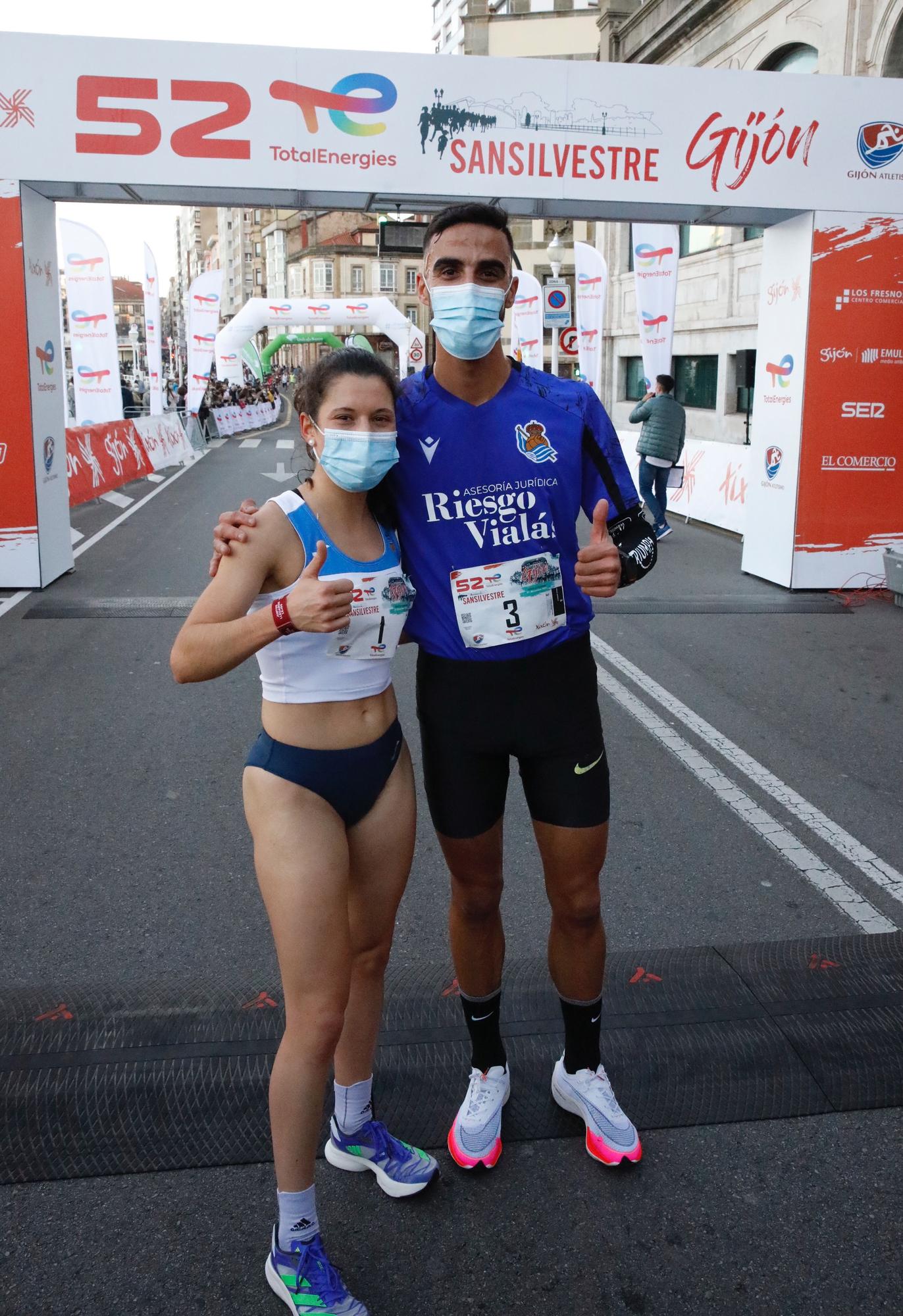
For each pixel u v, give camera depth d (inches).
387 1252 82.2
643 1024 109.7
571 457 83.9
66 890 140.1
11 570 321.4
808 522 337.7
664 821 164.9
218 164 294.0
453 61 295.0
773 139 312.2
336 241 3331.7
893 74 573.6
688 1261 81.3
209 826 161.2
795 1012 112.1
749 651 267.3
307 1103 74.0
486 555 83.0
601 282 606.2
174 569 361.4
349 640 77.7
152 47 285.9
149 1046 105.0
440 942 127.9
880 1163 91.4
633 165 308.3
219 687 232.1
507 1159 92.0
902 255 326.0
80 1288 78.2
